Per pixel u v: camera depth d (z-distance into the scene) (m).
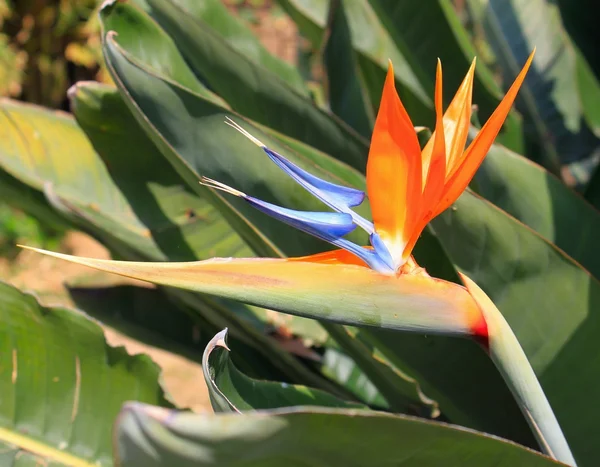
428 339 0.93
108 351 0.96
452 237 0.91
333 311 0.76
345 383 1.12
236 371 0.88
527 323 0.91
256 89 1.01
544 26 1.37
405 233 0.77
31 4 3.11
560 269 0.89
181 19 1.00
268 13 3.75
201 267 0.75
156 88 0.90
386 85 0.74
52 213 1.14
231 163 0.91
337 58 1.10
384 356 0.95
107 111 0.99
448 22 1.07
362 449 0.73
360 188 0.95
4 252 2.83
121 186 1.03
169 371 2.14
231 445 0.69
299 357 1.12
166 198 1.03
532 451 0.74
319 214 0.77
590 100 1.36
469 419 0.96
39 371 0.96
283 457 0.72
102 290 1.24
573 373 0.90
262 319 1.06
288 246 0.94
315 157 0.95
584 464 0.92
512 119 1.27
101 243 1.09
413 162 0.76
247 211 0.93
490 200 0.98
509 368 0.78
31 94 3.31
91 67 3.32
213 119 0.90
